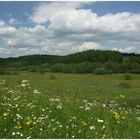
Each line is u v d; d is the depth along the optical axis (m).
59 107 10.28
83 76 151.12
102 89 55.97
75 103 12.43
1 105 10.05
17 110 9.59
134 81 121.69
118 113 10.91
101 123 9.15
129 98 38.50
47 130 7.78
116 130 8.30
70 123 8.80
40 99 12.83
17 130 7.58
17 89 15.29
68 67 178.38
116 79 135.38
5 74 132.75
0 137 7.12
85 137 7.60
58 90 18.55
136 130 8.75
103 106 12.51
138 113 12.68
